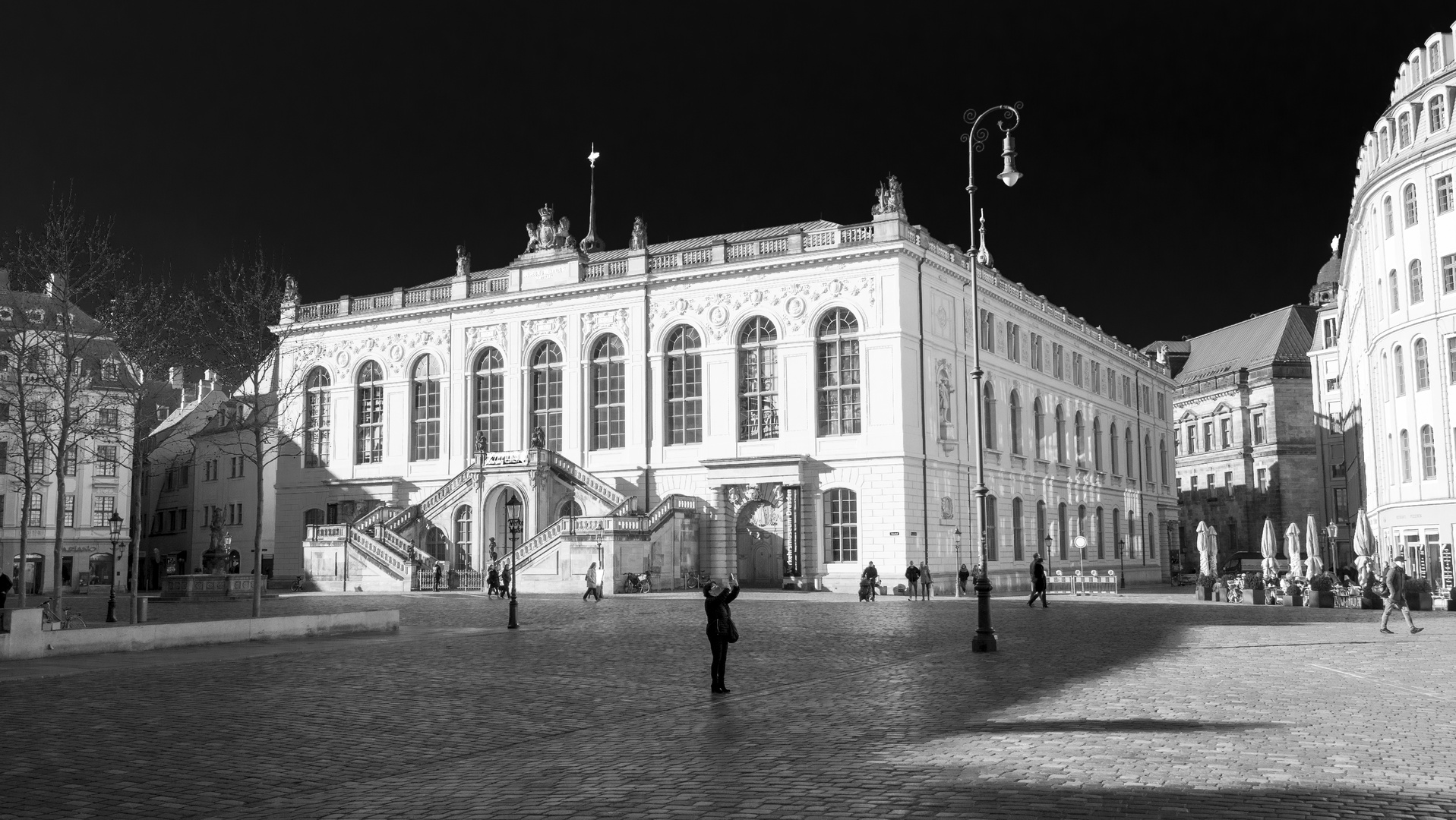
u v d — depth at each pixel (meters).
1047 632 31.61
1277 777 11.53
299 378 76.56
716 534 64.12
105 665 24.06
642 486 66.31
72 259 44.00
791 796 10.99
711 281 65.62
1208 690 18.42
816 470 61.84
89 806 11.27
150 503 101.62
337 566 65.81
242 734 15.33
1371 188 61.88
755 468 62.47
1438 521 56.09
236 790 11.95
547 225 72.50
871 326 61.16
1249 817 9.97
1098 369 89.75
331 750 14.14
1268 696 17.66
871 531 60.19
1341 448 109.50
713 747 13.88
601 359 68.88
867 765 12.44
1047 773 11.84
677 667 23.31
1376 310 63.44
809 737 14.42
